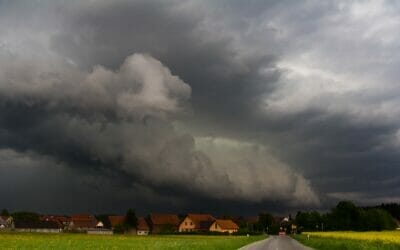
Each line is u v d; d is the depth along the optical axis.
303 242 78.81
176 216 191.38
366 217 167.75
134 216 157.38
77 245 52.94
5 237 71.50
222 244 53.06
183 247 45.00
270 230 198.12
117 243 59.66
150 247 46.84
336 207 175.00
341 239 64.44
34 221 157.62
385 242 52.84
